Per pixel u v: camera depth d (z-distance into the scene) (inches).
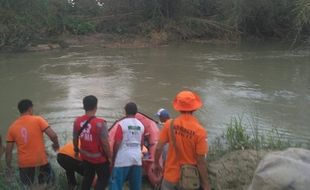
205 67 810.8
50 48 1026.1
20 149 269.4
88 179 256.5
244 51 1048.8
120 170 250.5
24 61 859.4
